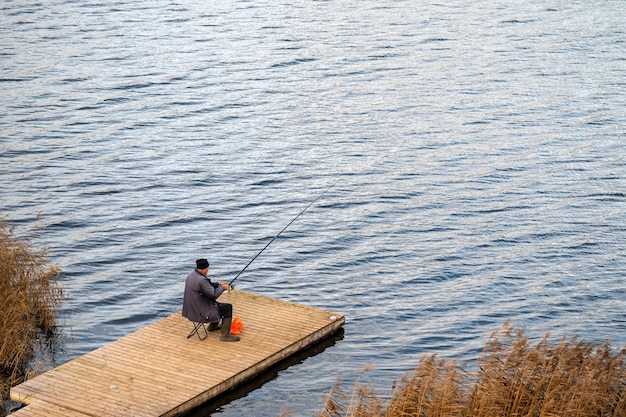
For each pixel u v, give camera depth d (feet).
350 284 99.40
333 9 238.89
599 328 90.43
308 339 80.23
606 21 229.45
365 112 161.07
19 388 69.10
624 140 148.66
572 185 129.70
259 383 75.31
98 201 120.57
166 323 80.74
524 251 108.47
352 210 120.16
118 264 102.63
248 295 87.71
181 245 108.47
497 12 237.86
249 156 139.33
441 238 111.86
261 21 223.92
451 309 93.81
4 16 219.41
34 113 153.79
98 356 74.43
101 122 151.64
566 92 173.37
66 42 198.59
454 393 63.21
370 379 78.07
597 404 62.28
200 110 159.63
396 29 218.59
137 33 209.05
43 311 85.25
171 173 131.64
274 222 115.96
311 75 181.68
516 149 143.74
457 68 187.93
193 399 68.69
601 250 109.19
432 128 153.17
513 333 88.69
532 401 63.00
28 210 116.26
